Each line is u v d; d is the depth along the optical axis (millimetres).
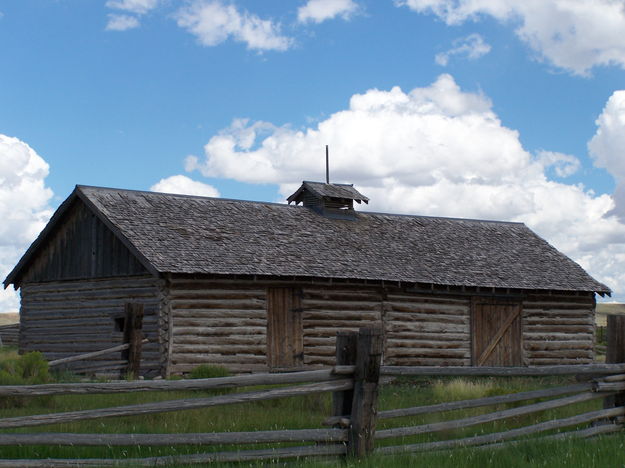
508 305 29922
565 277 31062
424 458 9227
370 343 9641
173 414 13234
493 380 24234
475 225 33938
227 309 24734
